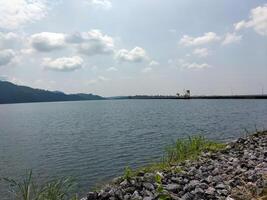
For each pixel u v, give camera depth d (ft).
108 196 26.25
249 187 26.50
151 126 223.71
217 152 47.29
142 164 93.50
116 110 538.88
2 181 82.79
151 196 25.54
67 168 100.01
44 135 207.51
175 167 36.88
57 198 29.55
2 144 169.78
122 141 153.79
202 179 30.55
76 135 198.49
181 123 235.40
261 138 58.80
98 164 101.50
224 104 625.41
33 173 95.91
